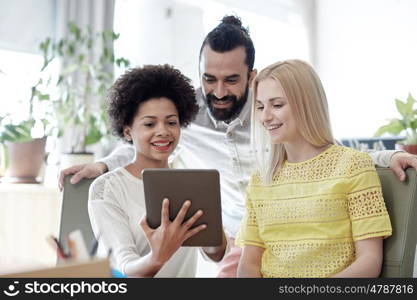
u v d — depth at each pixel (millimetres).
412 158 1574
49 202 2838
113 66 3943
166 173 1377
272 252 1661
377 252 1506
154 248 1387
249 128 2418
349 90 6430
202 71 2375
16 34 3658
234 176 2482
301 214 1611
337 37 6508
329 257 1559
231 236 2375
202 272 2369
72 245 866
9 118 3238
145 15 4527
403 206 1557
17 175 3023
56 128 3406
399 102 3531
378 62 6250
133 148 2166
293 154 1711
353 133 6375
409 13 6047
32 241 2848
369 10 6297
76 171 1988
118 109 1760
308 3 6535
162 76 1743
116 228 1646
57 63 3707
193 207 1381
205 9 5031
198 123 2525
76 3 3859
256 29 5852
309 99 1661
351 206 1558
